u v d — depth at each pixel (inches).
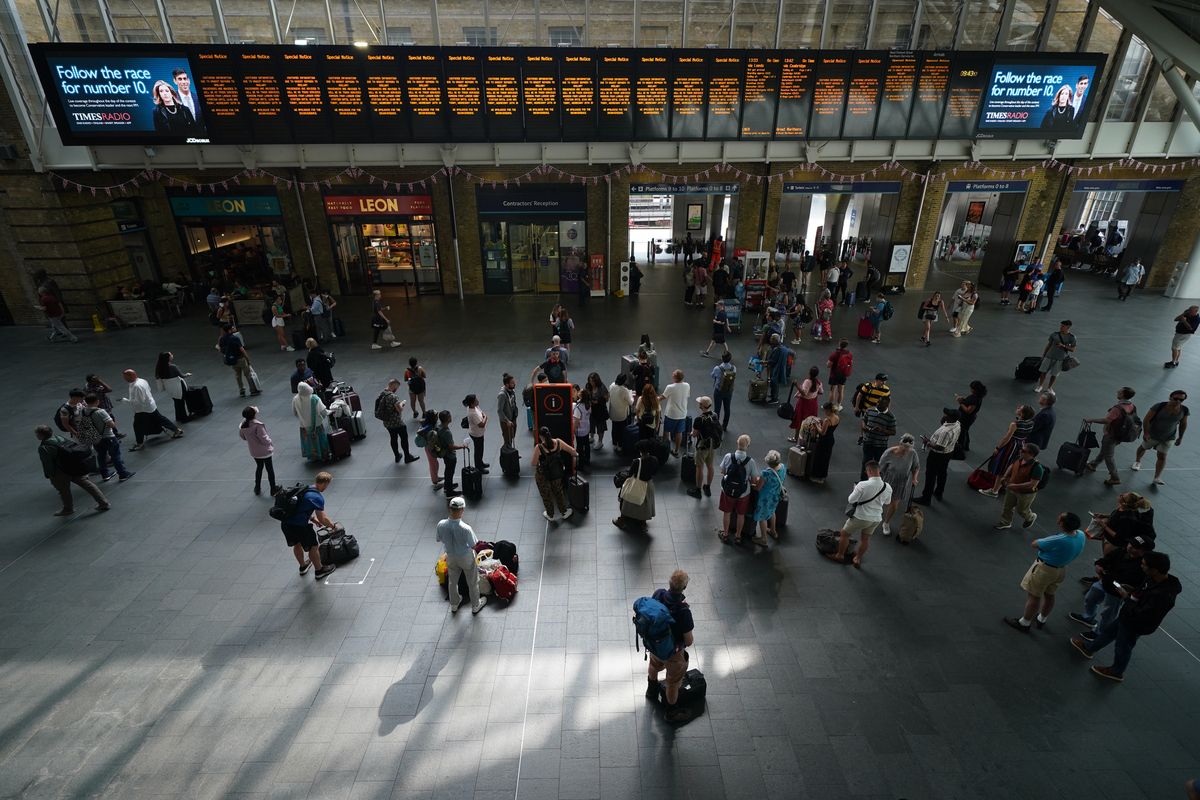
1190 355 631.2
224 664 265.0
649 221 1284.4
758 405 515.5
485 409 504.7
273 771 219.8
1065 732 235.0
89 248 722.2
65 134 599.8
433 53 596.7
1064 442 432.5
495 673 259.9
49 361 629.0
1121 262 953.5
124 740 231.6
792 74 633.6
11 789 214.8
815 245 1109.1
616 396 423.2
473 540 279.4
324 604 299.1
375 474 414.3
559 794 212.5
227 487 401.4
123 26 648.4
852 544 339.0
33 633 282.8
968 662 266.2
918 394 537.3
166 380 475.8
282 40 660.1
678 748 228.4
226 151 688.4
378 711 242.4
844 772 219.6
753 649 272.5
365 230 848.9
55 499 390.0
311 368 506.6
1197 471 415.8
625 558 330.0
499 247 861.8
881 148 730.2
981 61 647.1
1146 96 731.4
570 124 634.8
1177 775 219.1
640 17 671.8
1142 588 247.4
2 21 612.7
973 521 363.3
